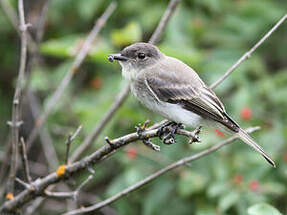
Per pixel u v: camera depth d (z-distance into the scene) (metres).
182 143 11.05
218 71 11.14
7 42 13.57
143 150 10.98
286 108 11.11
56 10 12.51
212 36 11.80
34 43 11.32
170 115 9.05
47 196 8.35
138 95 9.31
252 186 9.77
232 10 12.27
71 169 8.10
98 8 12.47
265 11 12.06
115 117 10.67
